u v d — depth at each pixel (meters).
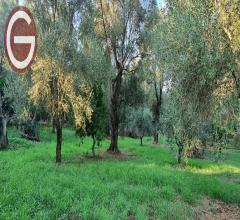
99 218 10.34
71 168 19.38
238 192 17.67
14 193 11.27
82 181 15.35
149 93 48.06
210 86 13.07
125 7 33.97
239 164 30.45
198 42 12.50
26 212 9.70
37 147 33.91
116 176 18.17
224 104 13.75
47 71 22.05
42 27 22.75
